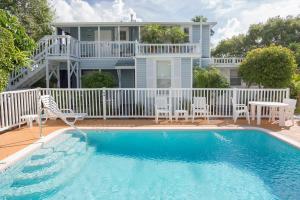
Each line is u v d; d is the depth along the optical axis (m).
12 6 21.55
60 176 6.06
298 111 14.12
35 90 10.80
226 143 8.72
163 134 9.65
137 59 14.53
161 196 5.11
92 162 7.05
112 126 10.23
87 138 9.24
